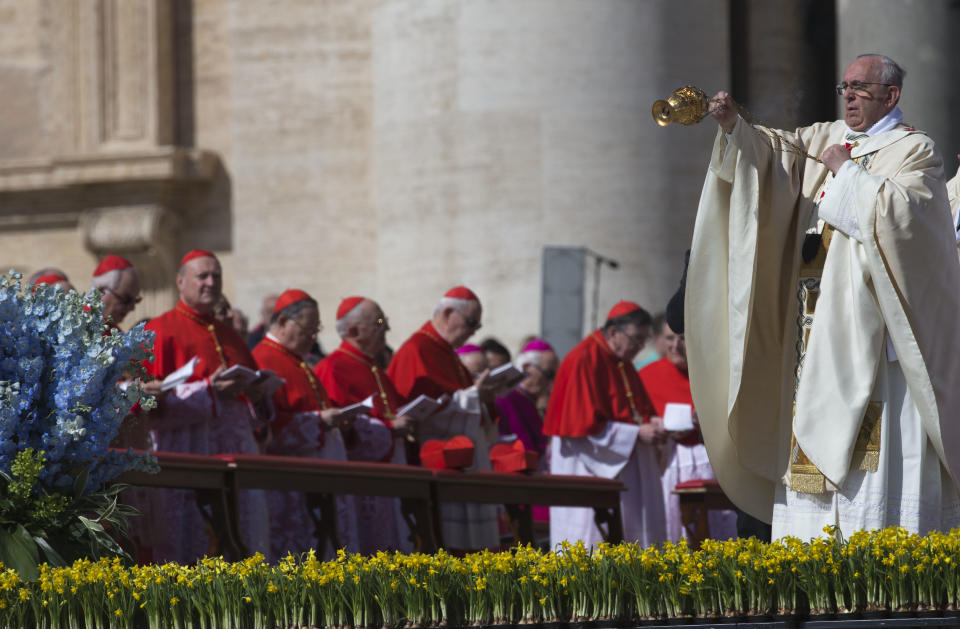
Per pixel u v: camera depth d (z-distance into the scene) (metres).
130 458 20.39
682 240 52.84
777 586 17.58
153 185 62.34
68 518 19.66
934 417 19.64
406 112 55.31
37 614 17.23
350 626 17.48
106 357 19.69
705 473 36.72
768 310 21.05
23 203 64.56
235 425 29.55
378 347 34.78
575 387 36.47
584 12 52.69
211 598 17.39
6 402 19.06
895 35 51.69
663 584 17.72
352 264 61.16
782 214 20.88
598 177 52.31
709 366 21.25
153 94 63.34
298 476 26.17
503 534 38.25
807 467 20.31
